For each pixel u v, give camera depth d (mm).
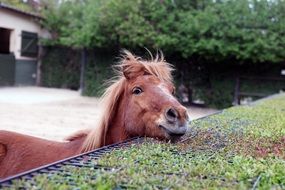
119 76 4328
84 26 22734
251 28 20562
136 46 21766
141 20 21094
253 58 20312
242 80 21891
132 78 3775
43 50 28062
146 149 3195
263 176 2502
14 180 2137
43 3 27984
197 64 22219
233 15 20609
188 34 20703
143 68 3795
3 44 27016
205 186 2197
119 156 2908
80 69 27344
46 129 11391
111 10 21547
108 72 23250
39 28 28031
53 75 28016
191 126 4957
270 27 20453
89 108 17781
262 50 20125
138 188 2115
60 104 18625
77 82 27578
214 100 22219
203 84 22328
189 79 22469
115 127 3881
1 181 2107
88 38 22156
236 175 2471
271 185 2328
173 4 21578
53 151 3830
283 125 5391
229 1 21188
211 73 22172
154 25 21250
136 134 3684
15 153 3797
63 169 2451
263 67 21453
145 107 3557
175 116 3381
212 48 20156
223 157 3066
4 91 22641
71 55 27531
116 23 21594
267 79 21516
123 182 2205
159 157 2963
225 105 22125
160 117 3436
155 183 2219
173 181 2258
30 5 29797
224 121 5680
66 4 27953
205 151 3297
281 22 20516
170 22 20922
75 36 23391
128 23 21125
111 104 3875
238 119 6039
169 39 20391
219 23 20516
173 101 3473
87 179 2236
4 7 24297
